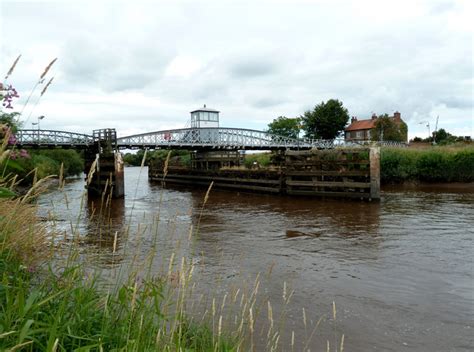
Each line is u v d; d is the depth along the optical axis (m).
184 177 36.12
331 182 19.70
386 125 70.12
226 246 9.66
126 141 33.66
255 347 4.28
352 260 8.36
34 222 3.98
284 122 99.00
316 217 14.44
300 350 4.36
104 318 2.62
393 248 9.36
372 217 14.08
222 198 23.00
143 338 2.53
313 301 5.96
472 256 8.59
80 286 3.02
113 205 19.42
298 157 21.33
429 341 4.72
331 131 81.12
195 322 4.10
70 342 2.44
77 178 48.16
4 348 1.98
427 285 6.74
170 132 37.28
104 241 9.11
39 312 2.41
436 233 11.05
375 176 18.09
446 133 74.00
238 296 5.97
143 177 51.75
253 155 51.06
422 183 28.58
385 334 4.89
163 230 11.68
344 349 4.46
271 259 8.42
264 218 14.47
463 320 5.32
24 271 3.29
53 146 26.22
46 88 3.24
